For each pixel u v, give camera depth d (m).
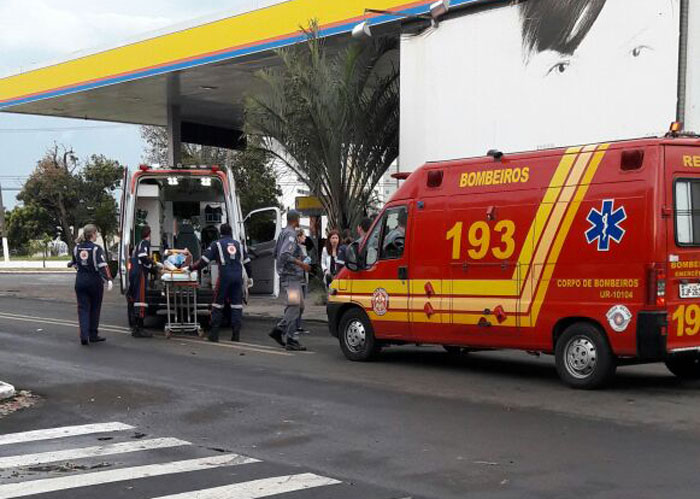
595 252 8.88
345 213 19.45
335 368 10.88
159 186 16.97
